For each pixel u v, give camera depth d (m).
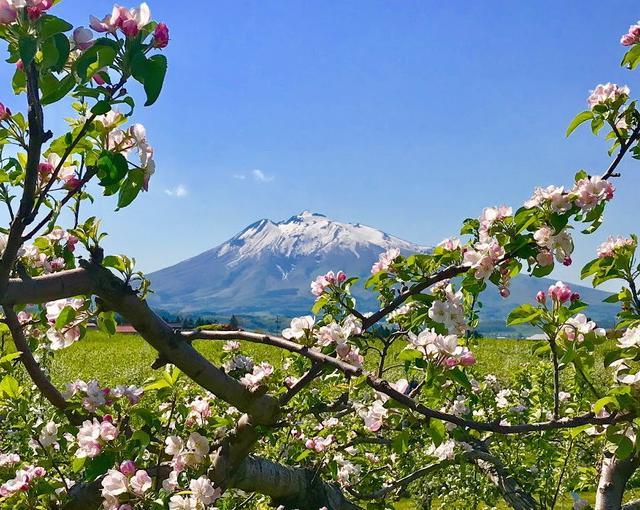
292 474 1.59
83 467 1.28
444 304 1.20
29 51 0.71
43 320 1.34
